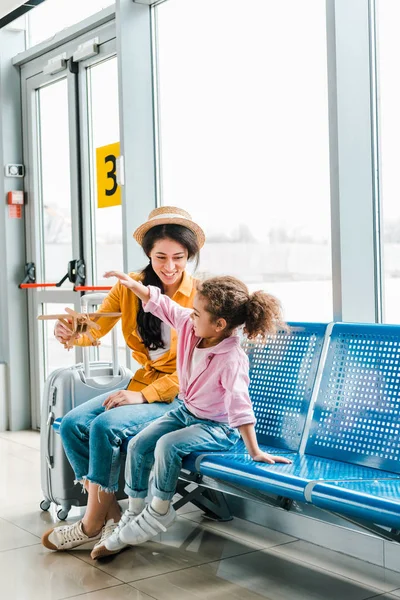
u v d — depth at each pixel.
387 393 2.46
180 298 3.03
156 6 4.04
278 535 3.06
